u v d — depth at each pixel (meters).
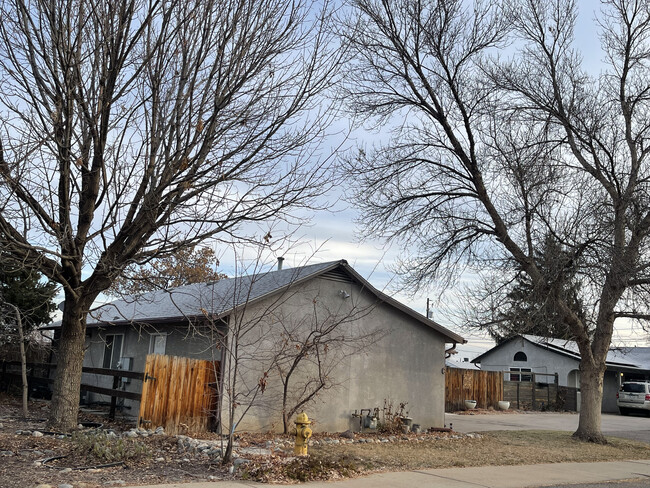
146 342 17.16
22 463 8.52
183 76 10.08
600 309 17.05
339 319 15.27
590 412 16.88
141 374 12.83
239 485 8.04
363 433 15.26
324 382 13.91
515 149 16.52
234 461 9.37
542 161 16.39
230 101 10.09
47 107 9.49
